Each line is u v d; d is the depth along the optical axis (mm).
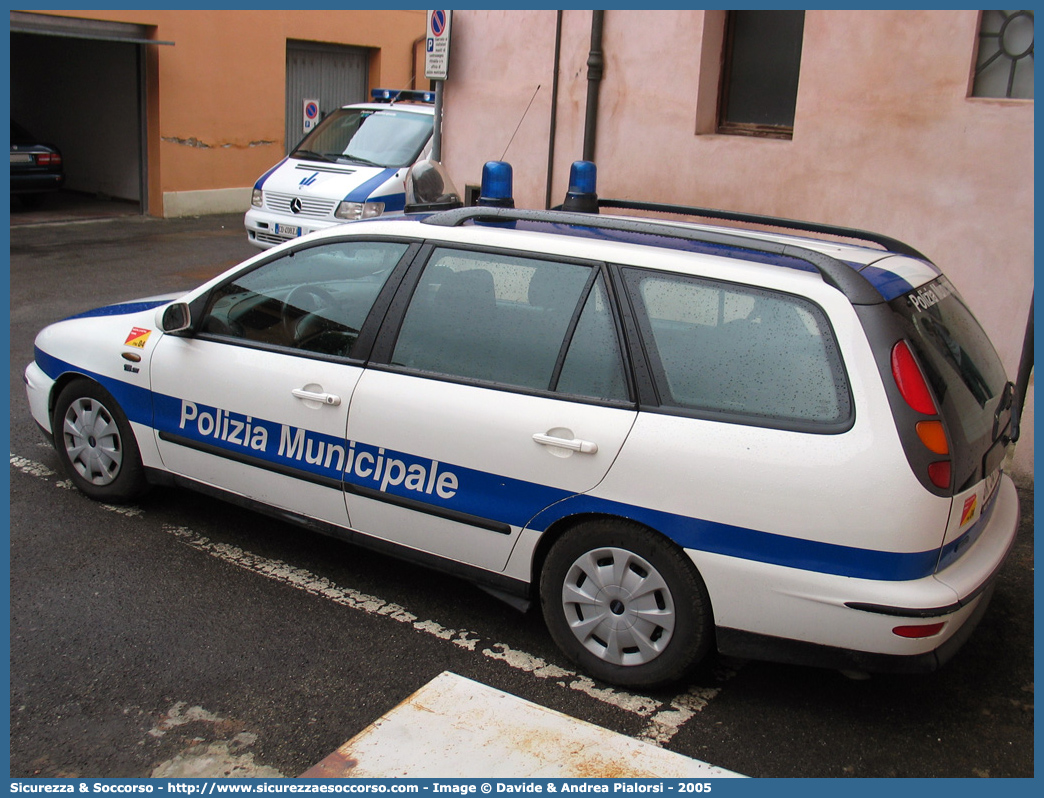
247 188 16750
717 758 3178
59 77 16875
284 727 3252
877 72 6438
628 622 3461
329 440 4016
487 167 5062
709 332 3318
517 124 8453
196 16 15250
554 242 3674
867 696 3582
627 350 3420
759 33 7285
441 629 3934
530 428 3512
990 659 3873
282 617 3967
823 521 3059
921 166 6355
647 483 3307
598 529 3455
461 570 3803
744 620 3244
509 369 3639
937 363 3213
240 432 4297
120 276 11047
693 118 7426
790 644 3209
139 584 4172
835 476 3037
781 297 3230
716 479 3197
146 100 15195
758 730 3342
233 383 4289
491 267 3766
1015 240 6023
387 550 3986
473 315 3768
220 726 3246
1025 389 5766
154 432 4613
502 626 3982
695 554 3258
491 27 8430
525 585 3668
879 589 3020
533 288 3656
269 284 4324
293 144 17844
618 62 7746
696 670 3717
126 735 3182
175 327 4457
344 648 3756
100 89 16203
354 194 10375
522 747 3191
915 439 3002
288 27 16766
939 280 3736
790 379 3172
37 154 14477
